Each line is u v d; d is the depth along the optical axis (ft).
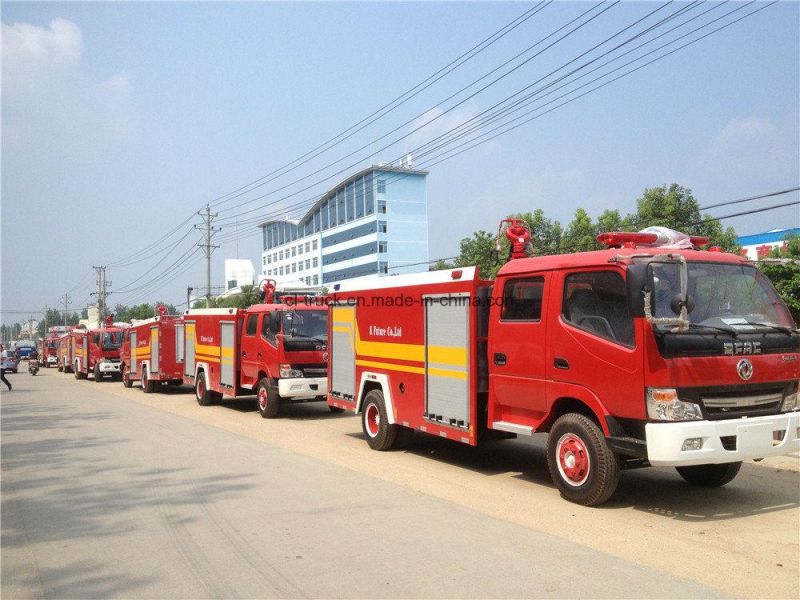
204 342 59.47
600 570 16.11
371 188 242.78
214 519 21.18
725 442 20.06
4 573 16.72
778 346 21.34
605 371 21.24
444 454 32.76
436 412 29.09
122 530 20.25
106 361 100.48
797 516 20.97
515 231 29.66
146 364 76.23
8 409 58.29
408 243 245.65
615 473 21.54
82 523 21.15
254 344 49.96
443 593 14.76
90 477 28.22
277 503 23.04
